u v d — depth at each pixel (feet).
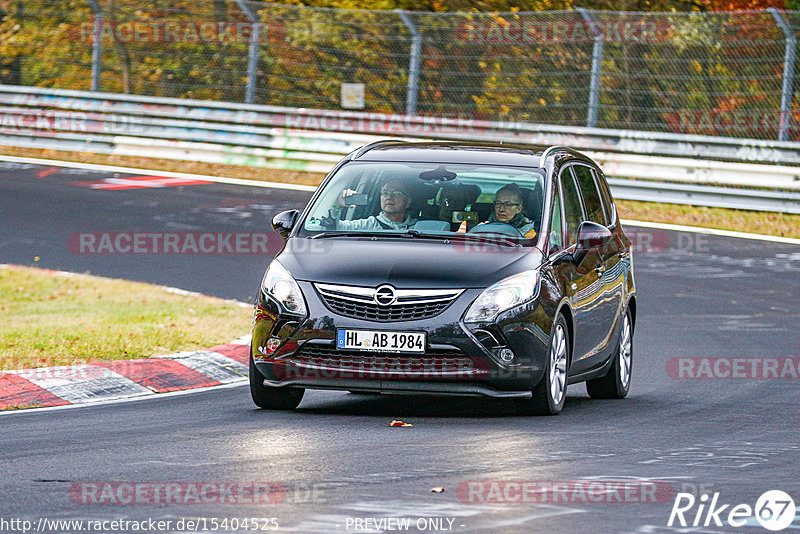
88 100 337.11
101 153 332.80
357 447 92.84
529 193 116.67
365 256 109.40
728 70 311.68
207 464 85.81
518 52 325.42
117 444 93.91
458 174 118.42
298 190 290.76
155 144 327.47
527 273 108.47
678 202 278.26
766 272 213.87
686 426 106.63
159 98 330.75
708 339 162.50
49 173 303.07
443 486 78.79
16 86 356.18
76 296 181.27
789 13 283.79
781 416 113.50
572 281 115.14
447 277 106.83
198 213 257.96
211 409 112.57
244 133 322.75
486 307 105.81
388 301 106.11
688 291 197.26
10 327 152.46
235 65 361.92
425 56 327.47
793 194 267.80
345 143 312.29
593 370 122.21
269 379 109.19
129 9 372.38
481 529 67.97
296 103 351.05
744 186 286.87
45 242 227.20
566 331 113.39
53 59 377.30
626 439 98.78
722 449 95.14
